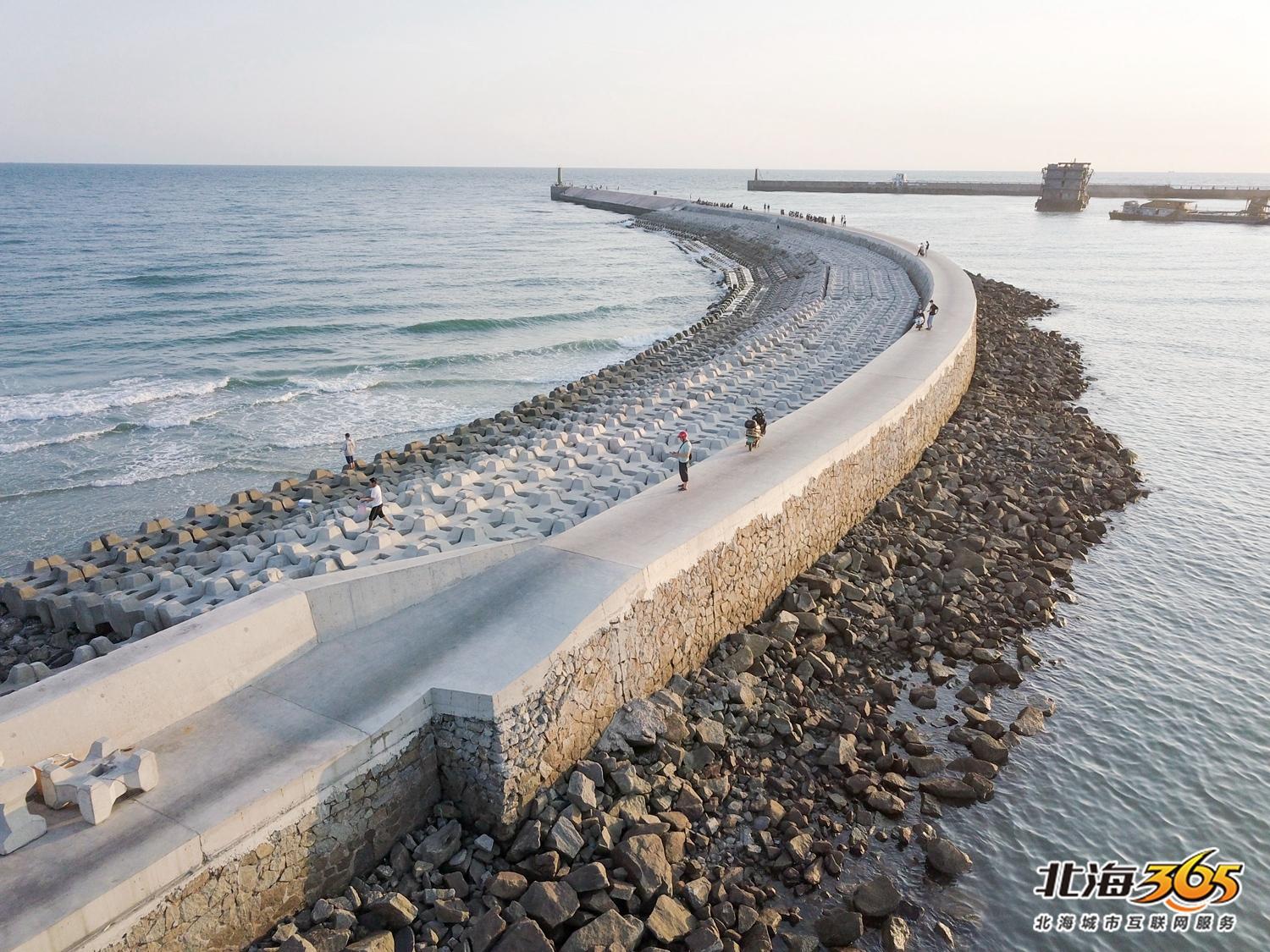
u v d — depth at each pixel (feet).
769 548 52.90
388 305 173.37
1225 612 56.54
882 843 36.70
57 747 29.99
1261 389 114.32
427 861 32.78
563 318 167.02
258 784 29.32
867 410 70.23
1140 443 92.22
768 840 35.60
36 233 292.81
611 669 39.86
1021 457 83.25
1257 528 69.87
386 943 29.45
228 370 123.65
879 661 49.73
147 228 319.06
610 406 88.02
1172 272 232.94
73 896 24.52
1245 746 43.52
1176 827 38.32
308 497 68.80
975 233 338.34
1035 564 61.21
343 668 36.14
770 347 106.93
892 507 67.15
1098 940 32.58
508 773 33.58
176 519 73.36
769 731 42.29
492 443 82.17
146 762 28.78
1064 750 42.93
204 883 27.27
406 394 114.32
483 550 43.88
